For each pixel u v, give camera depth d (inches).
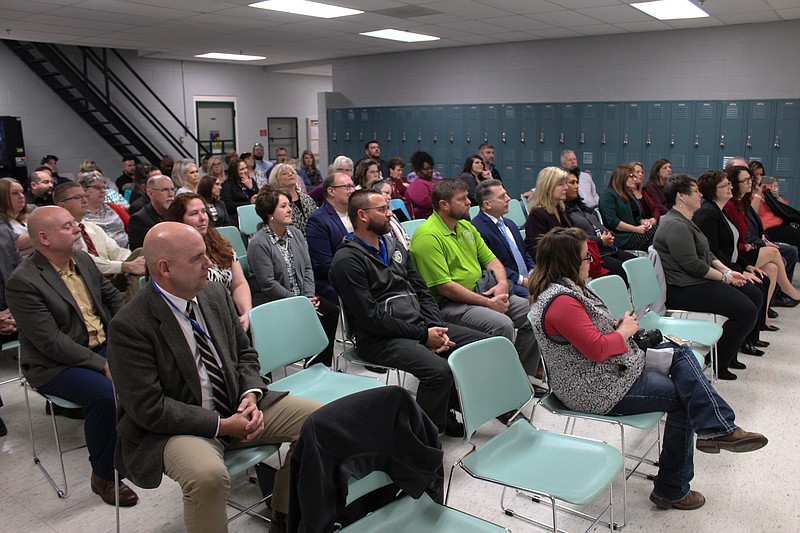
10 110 351.9
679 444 91.7
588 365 90.5
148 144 416.8
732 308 139.4
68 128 376.5
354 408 64.5
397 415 67.4
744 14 257.8
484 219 153.0
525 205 254.7
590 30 302.4
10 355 165.3
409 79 391.9
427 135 389.4
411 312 116.2
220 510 72.6
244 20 268.5
